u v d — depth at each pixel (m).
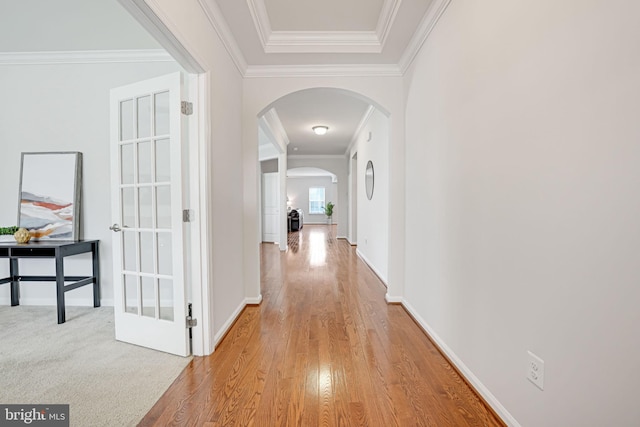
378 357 2.13
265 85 3.20
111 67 3.16
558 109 1.12
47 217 3.15
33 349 2.23
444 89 2.13
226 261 2.59
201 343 2.15
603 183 0.95
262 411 1.57
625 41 0.87
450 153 2.04
